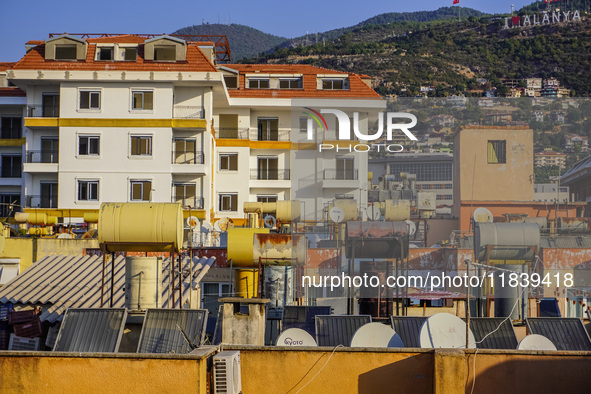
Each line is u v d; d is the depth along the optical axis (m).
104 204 17.56
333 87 57.19
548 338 15.04
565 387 11.73
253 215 36.56
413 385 11.89
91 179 49.56
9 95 53.91
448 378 11.66
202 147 50.69
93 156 49.69
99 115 49.88
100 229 17.25
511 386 11.77
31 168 49.78
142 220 17.28
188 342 14.06
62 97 49.94
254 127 57.12
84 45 50.44
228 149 55.62
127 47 50.84
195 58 50.66
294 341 14.54
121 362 11.75
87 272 22.39
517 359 11.83
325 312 17.28
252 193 56.53
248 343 14.74
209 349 12.16
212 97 53.12
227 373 11.59
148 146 49.81
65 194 49.50
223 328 14.83
